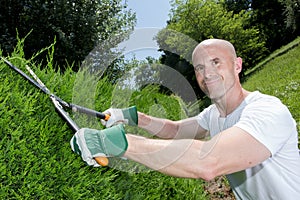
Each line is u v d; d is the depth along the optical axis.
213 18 16.72
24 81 2.12
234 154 1.48
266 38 23.81
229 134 1.54
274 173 1.80
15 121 1.80
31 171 1.67
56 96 2.05
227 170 1.49
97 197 1.95
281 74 12.52
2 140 1.67
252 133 1.54
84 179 1.91
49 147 1.90
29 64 2.64
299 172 1.82
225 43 1.74
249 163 1.52
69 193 1.78
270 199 1.93
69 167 1.86
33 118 1.85
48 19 7.95
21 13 7.89
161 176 2.79
